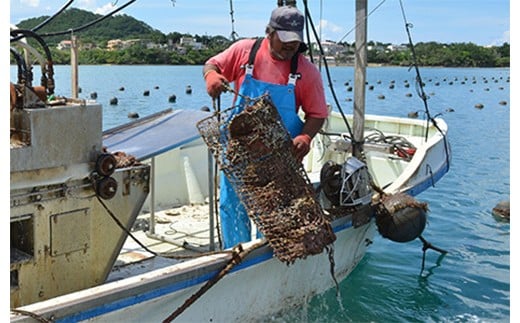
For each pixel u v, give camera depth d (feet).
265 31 14.34
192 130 16.56
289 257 13.21
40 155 11.22
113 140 16.46
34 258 11.56
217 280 12.74
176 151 21.57
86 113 11.89
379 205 17.85
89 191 12.26
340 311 17.70
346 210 16.96
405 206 17.48
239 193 13.89
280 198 13.85
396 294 19.17
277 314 15.57
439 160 23.68
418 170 21.06
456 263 22.38
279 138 13.88
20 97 11.18
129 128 17.94
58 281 12.08
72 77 23.41
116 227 12.95
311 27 17.40
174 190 21.54
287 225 13.58
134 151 14.88
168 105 87.25
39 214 11.50
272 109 13.78
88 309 10.59
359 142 19.26
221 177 15.01
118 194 12.87
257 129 13.69
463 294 19.52
